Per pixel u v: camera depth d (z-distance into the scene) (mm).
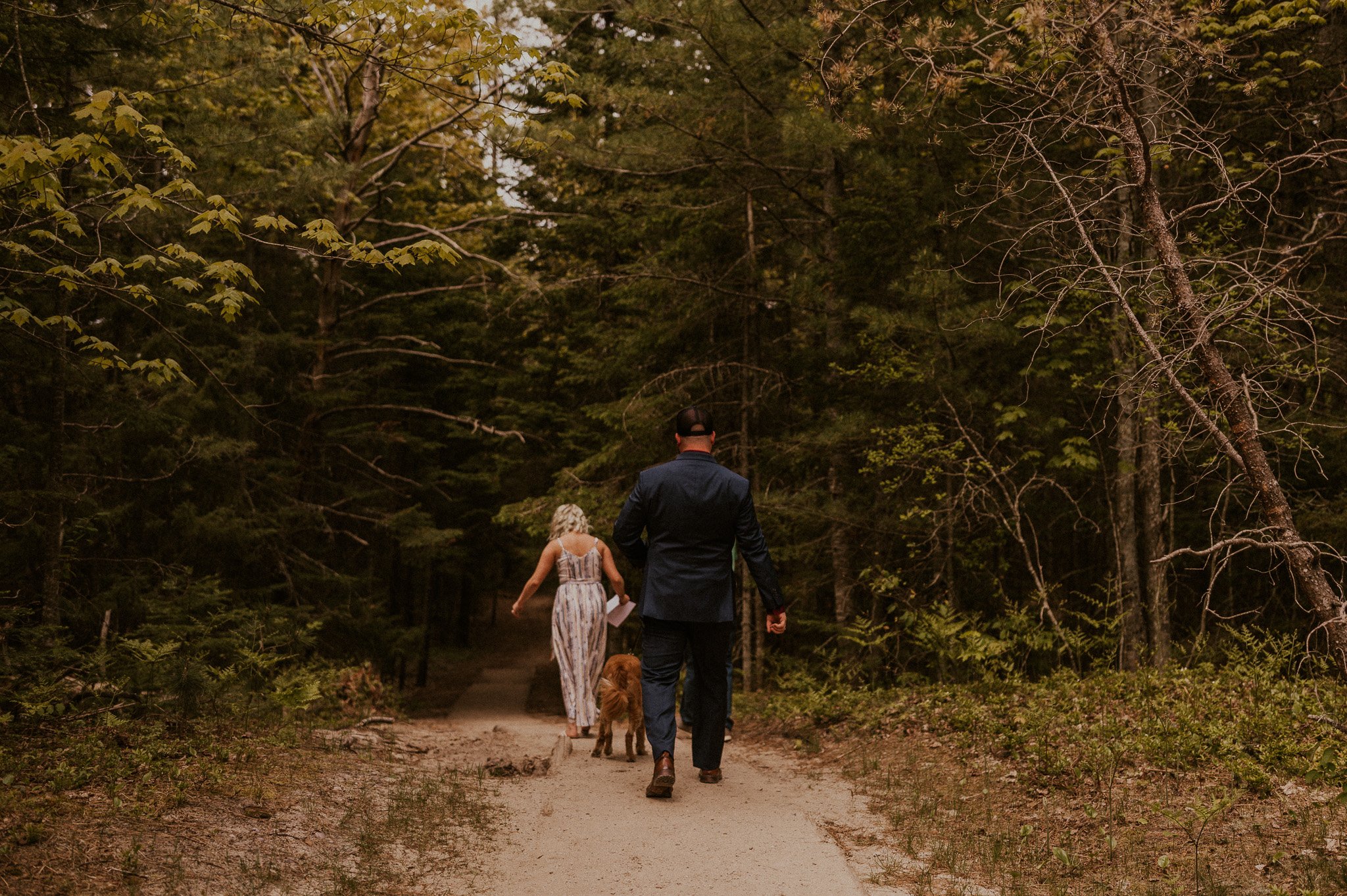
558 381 16547
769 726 7707
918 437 9914
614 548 12547
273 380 14898
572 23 12859
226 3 5082
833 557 11484
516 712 19672
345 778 4988
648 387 12508
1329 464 8703
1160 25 5141
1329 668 6660
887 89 9305
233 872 3389
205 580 11070
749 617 12664
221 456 12250
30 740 4801
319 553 17469
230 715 6113
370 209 15789
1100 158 7340
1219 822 4152
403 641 15641
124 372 10859
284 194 11164
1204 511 9586
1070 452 8773
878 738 6480
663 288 12398
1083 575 12320
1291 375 5770
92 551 11320
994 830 4418
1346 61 8922
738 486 4770
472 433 17781
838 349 10898
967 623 8461
